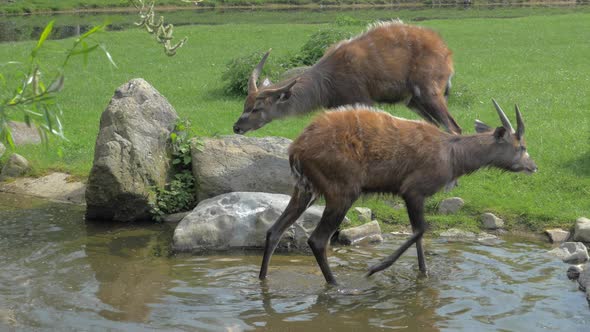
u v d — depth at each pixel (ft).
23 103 13.41
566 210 30.73
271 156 32.19
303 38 83.87
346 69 31.45
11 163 37.45
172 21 113.80
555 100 48.88
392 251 28.02
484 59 67.56
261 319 21.71
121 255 27.45
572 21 95.14
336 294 23.75
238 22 111.14
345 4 155.84
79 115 47.62
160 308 22.44
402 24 32.42
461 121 43.55
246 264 26.73
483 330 20.94
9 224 31.07
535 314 21.99
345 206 24.02
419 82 31.71
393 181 24.44
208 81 59.52
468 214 31.14
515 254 27.35
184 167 33.53
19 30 101.45
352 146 23.77
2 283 24.35
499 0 158.51
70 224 31.24
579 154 35.68
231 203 29.48
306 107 31.83
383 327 21.18
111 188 30.81
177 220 31.83
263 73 52.44
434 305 22.75
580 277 24.12
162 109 33.73
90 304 22.67
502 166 25.70
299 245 28.60
